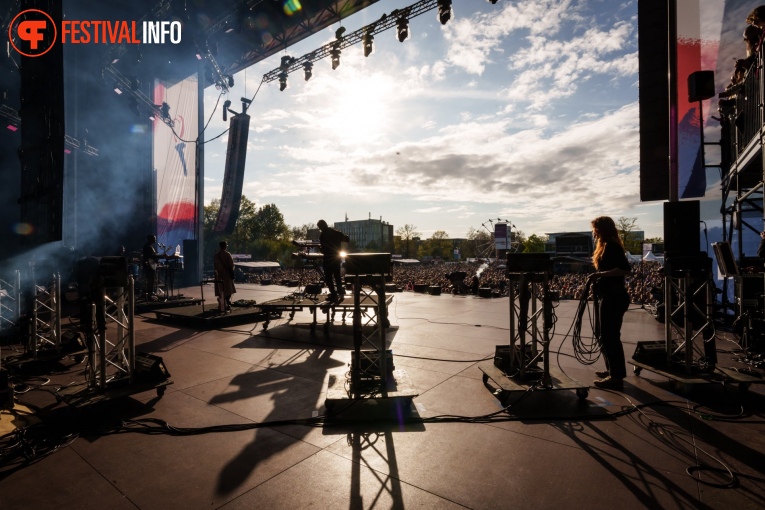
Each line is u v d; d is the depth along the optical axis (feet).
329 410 12.48
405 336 24.71
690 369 14.20
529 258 13.69
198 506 7.89
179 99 69.00
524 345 13.97
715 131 33.42
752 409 12.46
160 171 65.82
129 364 13.84
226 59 73.15
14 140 47.78
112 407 13.08
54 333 19.58
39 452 10.16
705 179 34.91
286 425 11.71
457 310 37.58
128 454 10.06
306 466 9.39
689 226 15.33
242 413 12.62
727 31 31.76
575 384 13.35
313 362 18.74
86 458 9.87
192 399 13.85
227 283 31.04
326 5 54.60
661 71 37.45
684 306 14.64
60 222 26.17
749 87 23.50
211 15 57.16
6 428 11.55
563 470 9.05
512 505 7.80
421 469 9.20
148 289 39.17
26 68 29.30
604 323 14.51
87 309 13.69
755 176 27.91
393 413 12.42
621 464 9.26
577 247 156.15
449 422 11.82
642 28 38.45
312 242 28.55
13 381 16.34
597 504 7.79
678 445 10.14
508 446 10.26
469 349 21.04
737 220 26.14
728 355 19.11
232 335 25.46
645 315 33.19
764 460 9.33
